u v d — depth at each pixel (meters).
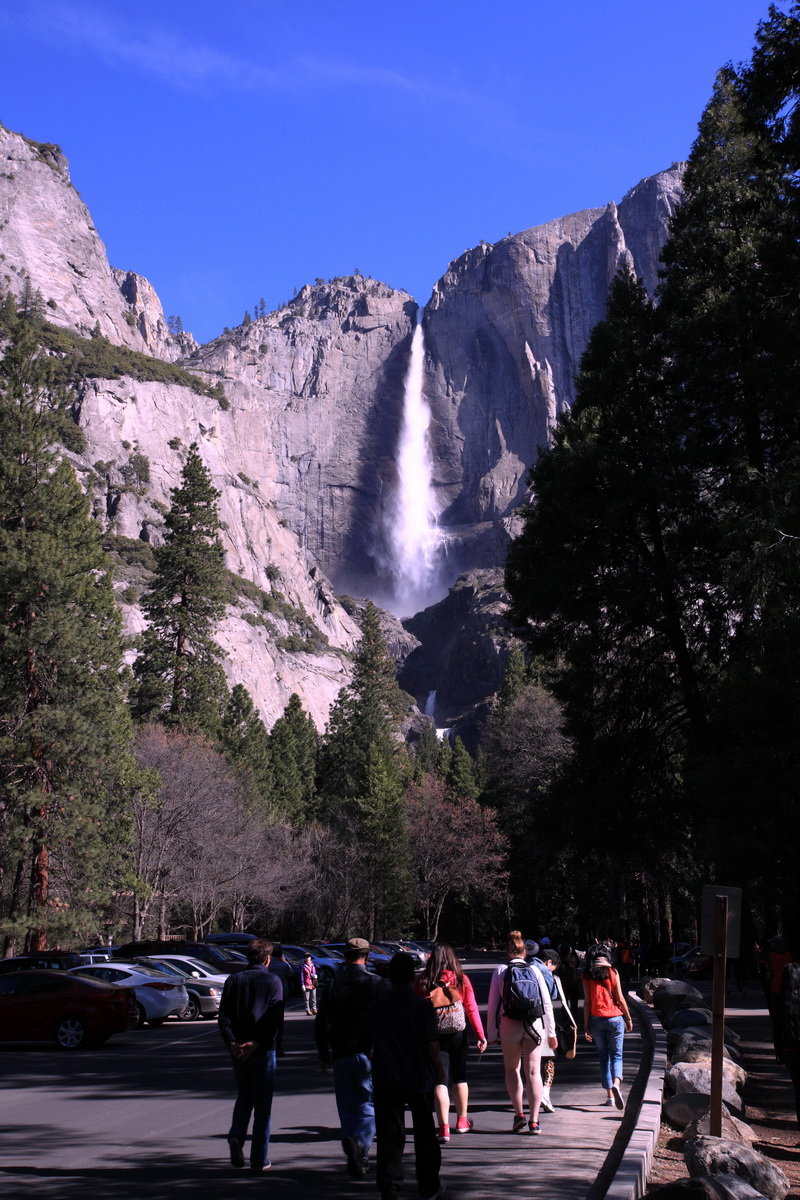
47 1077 16.58
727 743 26.55
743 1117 12.48
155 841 55.06
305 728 108.50
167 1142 11.10
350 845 79.38
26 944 42.41
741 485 26.39
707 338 28.69
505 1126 11.95
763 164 22.94
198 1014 30.22
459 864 85.31
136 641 77.06
